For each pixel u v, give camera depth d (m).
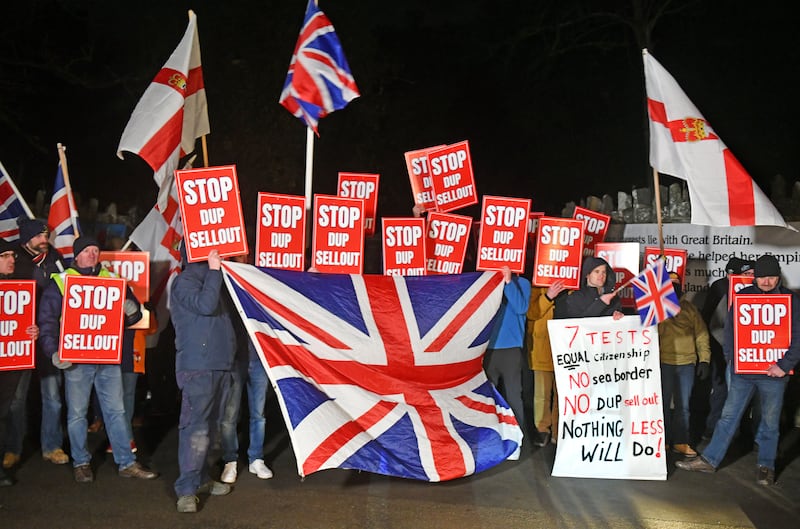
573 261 8.41
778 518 6.76
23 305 7.18
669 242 10.91
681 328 8.54
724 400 9.16
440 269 8.70
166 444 8.81
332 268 8.11
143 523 6.43
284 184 19.58
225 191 7.27
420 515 6.67
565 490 7.37
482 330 8.00
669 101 8.15
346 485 7.41
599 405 7.75
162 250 9.42
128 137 7.53
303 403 6.84
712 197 7.98
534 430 9.50
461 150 8.84
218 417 6.98
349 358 7.35
